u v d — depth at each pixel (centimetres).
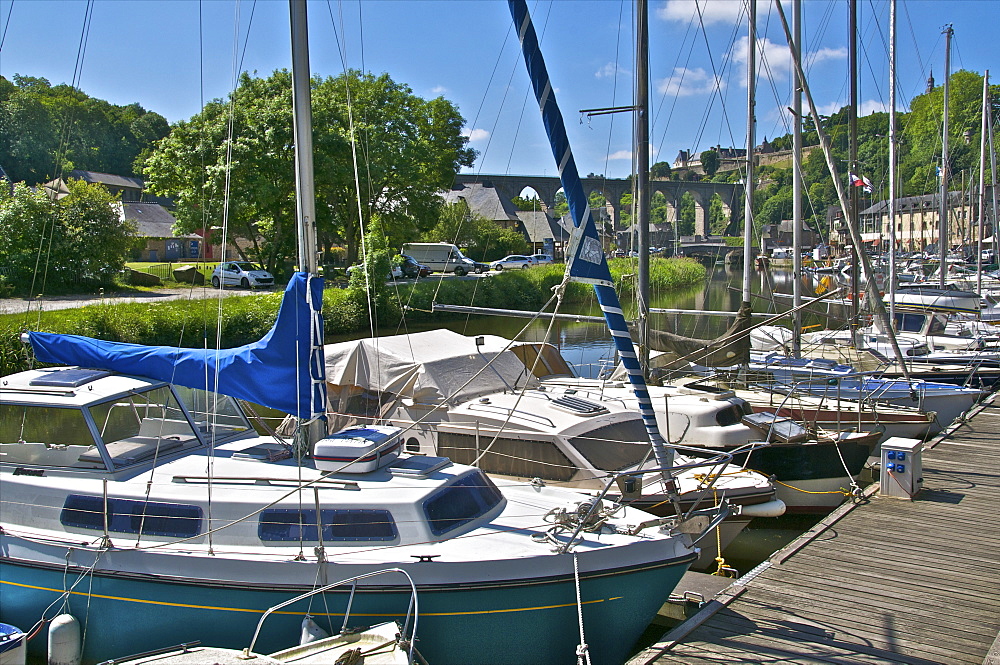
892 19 2380
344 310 3200
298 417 777
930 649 694
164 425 838
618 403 1170
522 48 730
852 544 952
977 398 1777
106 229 3559
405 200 4566
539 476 973
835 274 2755
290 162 3925
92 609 688
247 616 661
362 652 585
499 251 6512
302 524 686
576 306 4159
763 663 672
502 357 1259
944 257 3089
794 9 1916
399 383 1145
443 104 5441
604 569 679
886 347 2005
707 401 1241
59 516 725
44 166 7156
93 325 2247
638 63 1276
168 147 4047
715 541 986
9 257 3262
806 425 1245
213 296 3131
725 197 10244
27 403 764
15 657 631
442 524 702
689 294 4588
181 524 698
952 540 961
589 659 649
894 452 1140
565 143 735
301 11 754
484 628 660
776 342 1964
